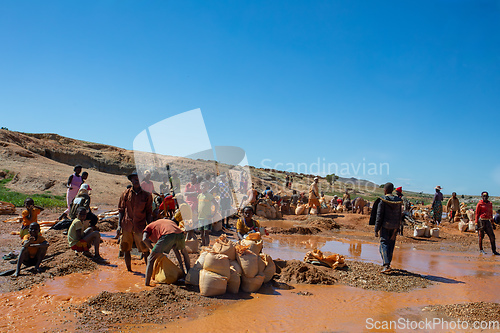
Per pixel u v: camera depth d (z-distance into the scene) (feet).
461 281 25.98
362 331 16.08
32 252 22.70
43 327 14.78
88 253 26.14
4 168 88.07
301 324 16.60
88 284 20.58
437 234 51.98
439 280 26.07
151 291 18.99
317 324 16.69
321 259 28.37
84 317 15.92
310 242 42.34
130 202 23.11
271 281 23.41
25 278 21.02
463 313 18.54
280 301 19.80
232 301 19.39
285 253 33.73
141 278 22.38
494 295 22.58
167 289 19.36
